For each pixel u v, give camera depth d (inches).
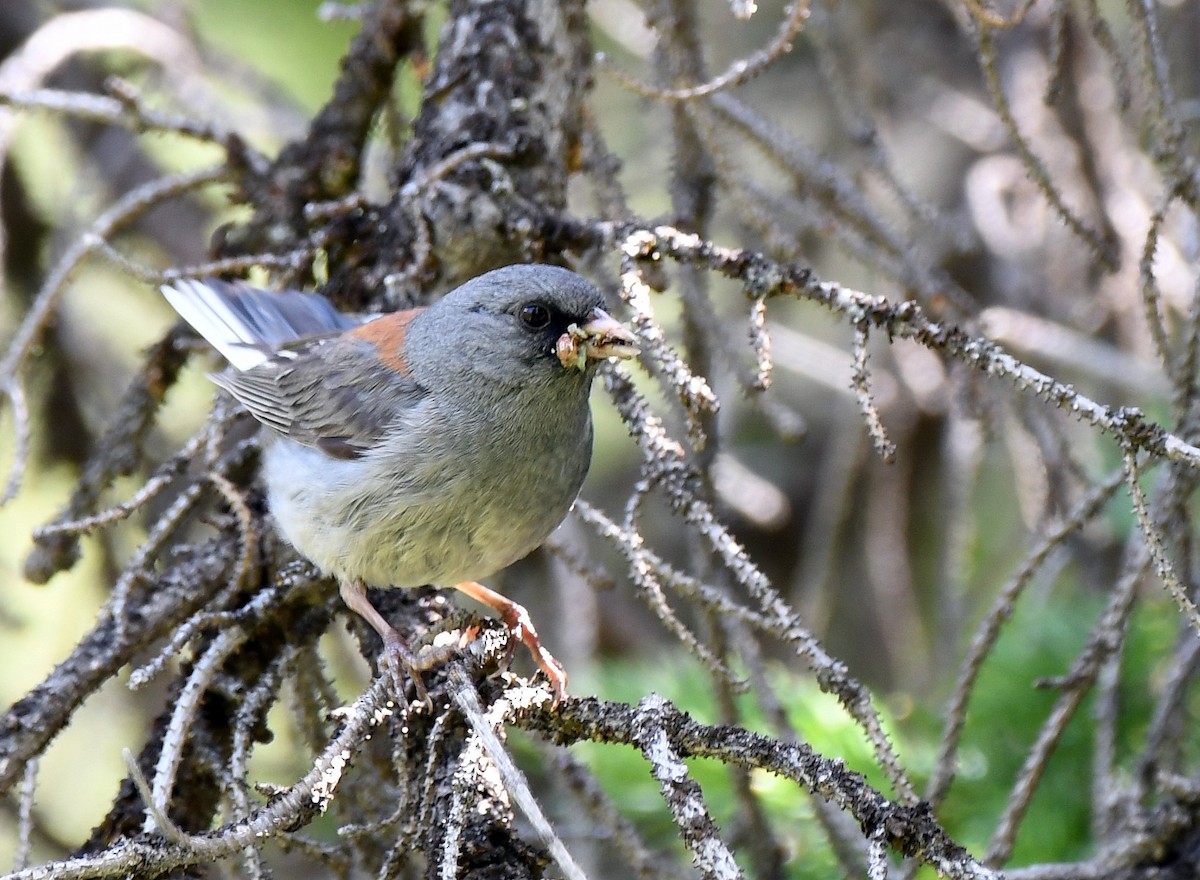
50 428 450.3
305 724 279.7
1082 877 258.5
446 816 220.4
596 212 350.6
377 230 324.5
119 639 272.4
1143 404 415.5
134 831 256.2
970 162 510.3
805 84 520.7
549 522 318.3
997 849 263.4
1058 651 326.3
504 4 321.7
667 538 522.9
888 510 446.0
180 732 243.3
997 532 478.6
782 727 290.7
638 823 327.6
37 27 467.8
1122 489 373.1
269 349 318.3
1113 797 278.4
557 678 298.2
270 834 210.1
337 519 298.0
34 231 458.0
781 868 296.8
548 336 298.8
